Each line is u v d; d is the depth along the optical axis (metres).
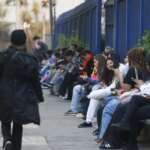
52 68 31.97
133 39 23.56
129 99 14.53
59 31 51.06
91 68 23.72
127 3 24.59
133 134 13.65
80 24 38.22
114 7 27.53
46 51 39.56
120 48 25.95
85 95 19.52
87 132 17.39
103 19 30.36
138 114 13.55
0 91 13.44
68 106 24.44
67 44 37.41
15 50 13.65
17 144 13.66
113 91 16.41
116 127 13.77
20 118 13.20
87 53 24.34
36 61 13.59
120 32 26.20
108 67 17.20
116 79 16.62
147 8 22.41
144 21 22.33
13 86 13.38
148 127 14.09
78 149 14.80
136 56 14.96
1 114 13.39
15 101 13.27
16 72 13.40
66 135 16.89
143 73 14.88
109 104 15.09
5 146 13.60
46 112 22.31
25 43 14.02
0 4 66.00
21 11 67.12
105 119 15.05
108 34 29.34
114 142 14.60
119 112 14.40
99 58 17.53
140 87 14.32
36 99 13.49
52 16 54.31
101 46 30.25
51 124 19.05
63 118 20.47
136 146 13.72
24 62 13.39
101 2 30.58
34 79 13.49
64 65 28.19
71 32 42.72
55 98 27.86
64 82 26.98
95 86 17.83
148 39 19.38
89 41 33.69
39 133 17.27
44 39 64.38
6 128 13.89
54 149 14.80
